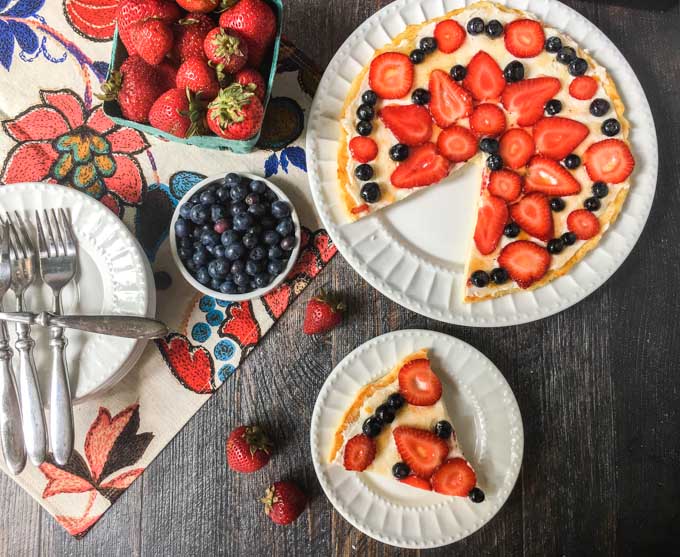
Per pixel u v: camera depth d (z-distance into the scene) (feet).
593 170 2.03
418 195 2.10
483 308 2.05
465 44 2.03
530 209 2.03
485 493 2.05
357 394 2.05
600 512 2.16
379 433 2.02
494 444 2.07
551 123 2.02
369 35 2.05
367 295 2.14
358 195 2.02
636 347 2.17
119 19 1.82
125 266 1.96
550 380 2.17
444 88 2.03
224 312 2.09
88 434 2.08
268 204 1.99
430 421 2.02
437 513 2.05
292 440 2.12
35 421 1.88
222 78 1.79
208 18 1.84
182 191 2.10
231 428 2.11
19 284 1.94
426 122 2.03
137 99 1.84
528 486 2.15
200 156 2.11
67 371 1.93
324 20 2.14
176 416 2.09
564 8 2.05
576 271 2.06
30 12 2.12
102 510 2.08
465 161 2.06
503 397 2.07
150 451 2.09
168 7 1.82
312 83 2.12
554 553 2.15
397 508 2.04
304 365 2.13
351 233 2.05
